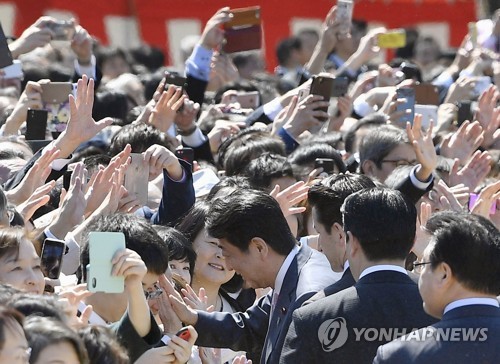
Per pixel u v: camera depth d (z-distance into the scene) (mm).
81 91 15562
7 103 21688
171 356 10781
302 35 37094
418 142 15352
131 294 10570
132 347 10656
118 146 17203
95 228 12047
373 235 11172
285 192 14305
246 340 12656
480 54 27750
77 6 36562
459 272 10195
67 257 13078
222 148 19000
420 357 10031
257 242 12133
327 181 12672
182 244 13305
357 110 24266
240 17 22953
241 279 14984
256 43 23016
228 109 23688
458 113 23141
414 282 11234
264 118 22250
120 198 13922
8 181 15570
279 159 16422
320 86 20547
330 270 12180
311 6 39156
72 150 15539
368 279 11148
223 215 12211
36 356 8836
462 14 41750
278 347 11648
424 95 23984
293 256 12234
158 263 11828
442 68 33531
